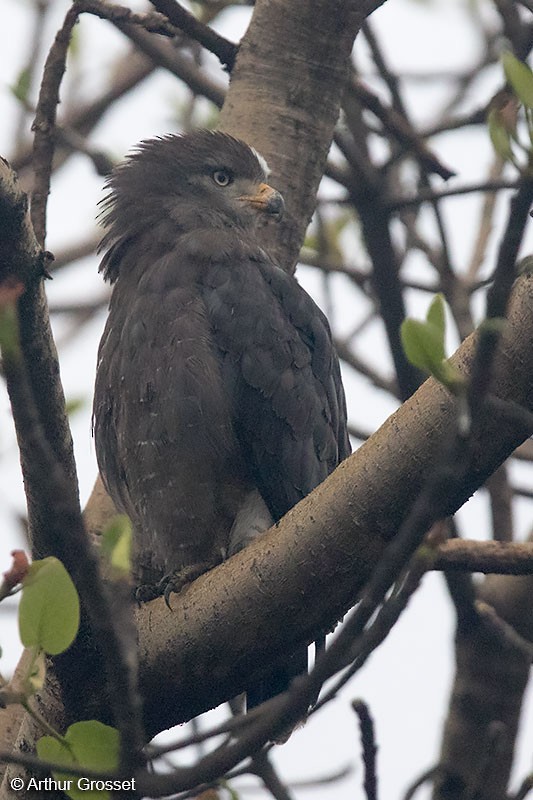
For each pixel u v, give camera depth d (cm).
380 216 1205
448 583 1152
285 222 1138
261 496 1049
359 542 743
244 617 770
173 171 1222
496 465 719
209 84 1261
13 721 992
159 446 1032
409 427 726
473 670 1219
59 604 600
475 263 1359
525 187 525
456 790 1195
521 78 558
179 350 1030
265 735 603
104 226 1259
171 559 1069
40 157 991
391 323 1207
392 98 1293
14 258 707
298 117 1125
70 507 573
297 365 1063
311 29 1117
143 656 788
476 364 538
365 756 802
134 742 609
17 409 578
